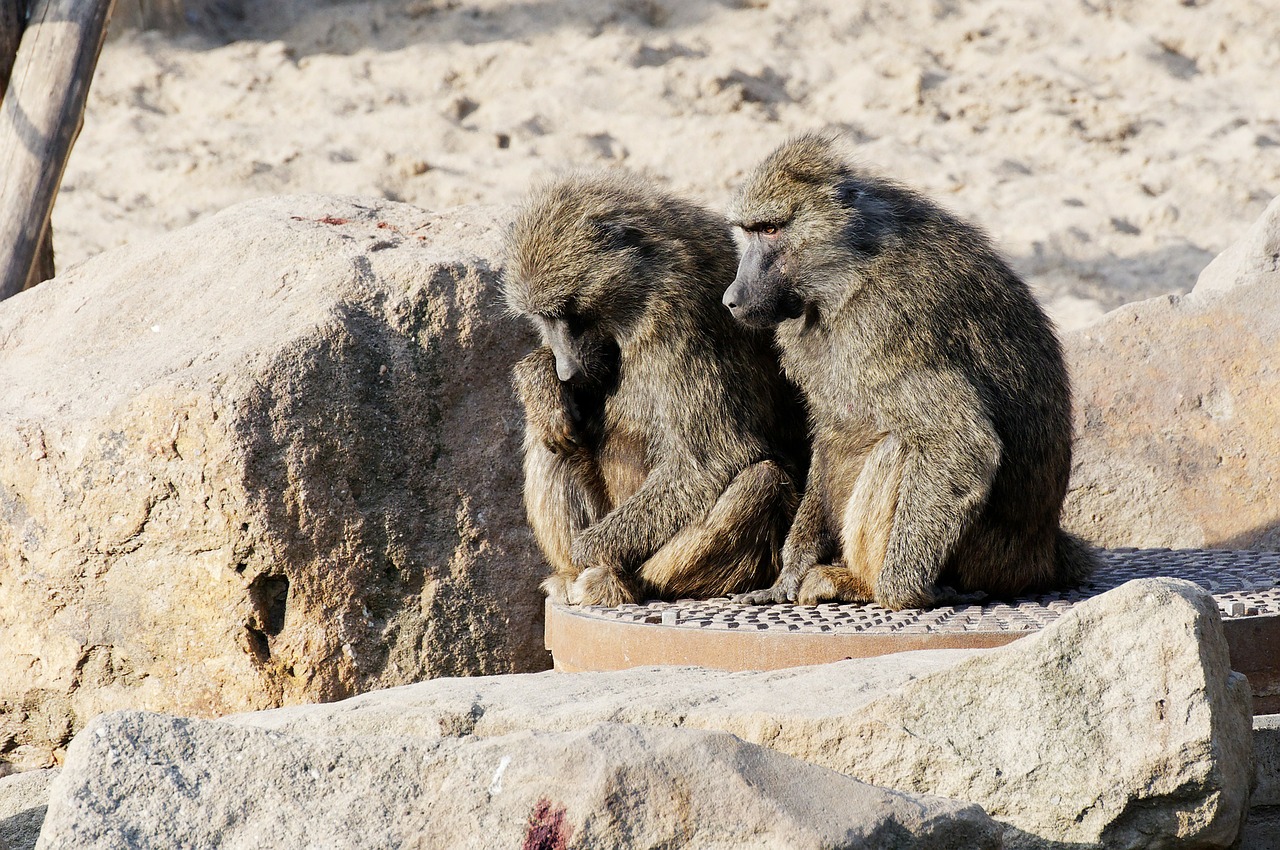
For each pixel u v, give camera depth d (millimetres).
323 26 25781
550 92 22812
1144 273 17484
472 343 9531
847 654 6930
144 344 9609
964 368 7793
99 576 8938
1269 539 10500
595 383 8969
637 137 21562
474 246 10336
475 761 5250
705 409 8609
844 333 8008
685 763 5031
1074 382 11070
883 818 4875
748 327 8398
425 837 5094
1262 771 6320
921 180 20328
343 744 5402
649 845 4891
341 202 11031
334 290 9383
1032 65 24203
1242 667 6637
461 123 22125
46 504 8930
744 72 23641
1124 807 5273
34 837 6949
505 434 9625
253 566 8734
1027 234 18516
